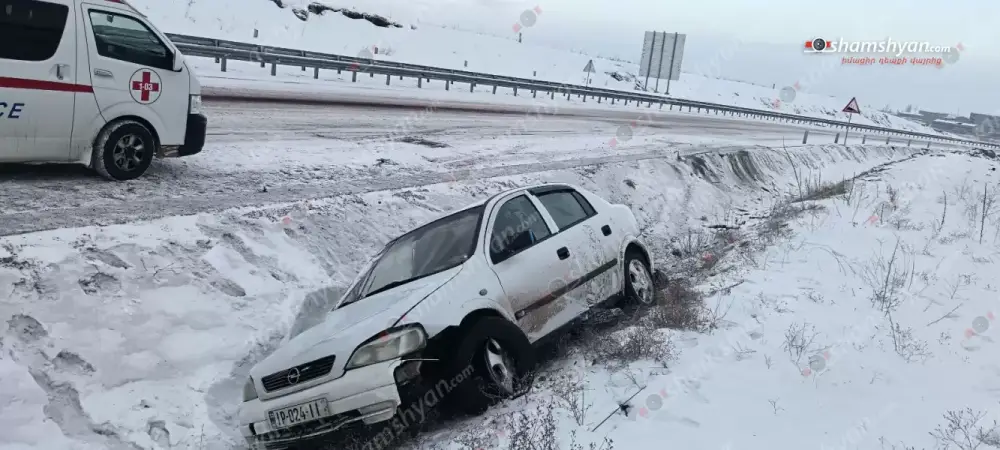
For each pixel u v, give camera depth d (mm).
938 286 7445
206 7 35562
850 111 33094
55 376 5430
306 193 9805
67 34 8008
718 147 21812
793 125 48406
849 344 5879
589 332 6652
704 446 4301
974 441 4164
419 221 10141
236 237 7777
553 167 14539
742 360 5629
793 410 4750
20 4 7609
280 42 35156
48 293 5855
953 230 10016
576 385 5422
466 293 5535
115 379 5703
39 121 7863
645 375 5457
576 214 7199
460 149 15516
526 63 51062
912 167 17234
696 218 15156
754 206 17422
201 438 5574
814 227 10625
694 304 7055
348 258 8734
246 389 5512
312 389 5051
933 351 5746
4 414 4941
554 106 30234
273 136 13539
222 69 21766
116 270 6441
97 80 8320
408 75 27297
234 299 7016
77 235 6633
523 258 6156
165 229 7297
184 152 9469
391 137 15609
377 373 4941
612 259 7148
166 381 5934
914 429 4391
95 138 8484
